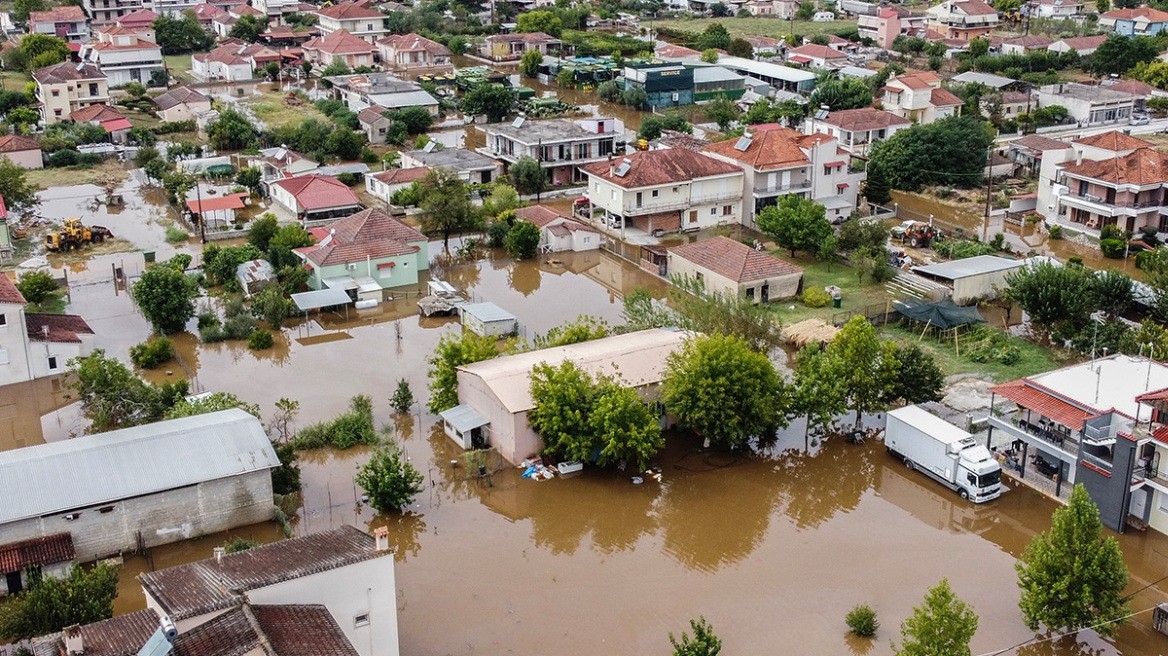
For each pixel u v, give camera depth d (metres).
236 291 93.25
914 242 106.44
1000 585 54.09
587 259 104.62
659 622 50.97
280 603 41.50
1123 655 48.88
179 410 64.44
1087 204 107.81
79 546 54.22
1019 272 86.75
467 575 54.69
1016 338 83.88
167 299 84.62
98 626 40.38
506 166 129.88
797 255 103.50
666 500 61.94
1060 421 60.31
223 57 190.88
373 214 99.12
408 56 196.12
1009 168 131.00
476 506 61.16
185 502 56.28
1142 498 58.12
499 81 185.12
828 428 70.88
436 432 69.25
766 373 65.69
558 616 51.41
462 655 48.41
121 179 131.88
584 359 67.25
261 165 128.00
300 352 82.44
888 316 86.25
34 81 169.00
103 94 159.62
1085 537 48.75
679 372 65.44
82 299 92.69
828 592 53.34
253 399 73.62
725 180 111.62
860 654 48.53
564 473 63.69
